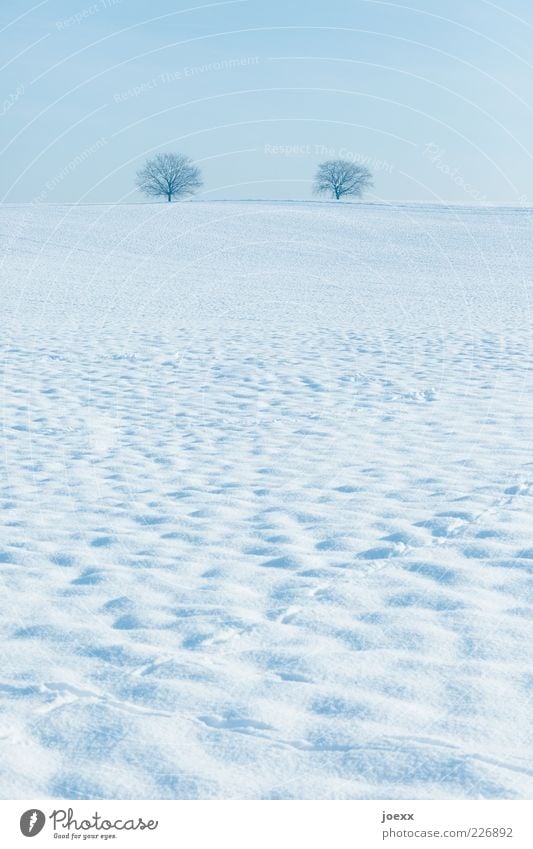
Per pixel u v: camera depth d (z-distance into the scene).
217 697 3.19
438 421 8.64
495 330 17.84
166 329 18.03
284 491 6.18
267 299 26.66
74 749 2.87
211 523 5.44
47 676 3.36
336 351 14.55
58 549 4.93
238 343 15.73
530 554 4.71
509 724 2.99
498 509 5.56
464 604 4.04
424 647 3.60
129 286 29.02
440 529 5.19
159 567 4.64
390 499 5.90
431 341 15.84
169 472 6.80
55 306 22.31
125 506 5.85
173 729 2.98
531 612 3.95
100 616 3.98
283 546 4.95
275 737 2.93
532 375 11.44
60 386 10.91
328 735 2.94
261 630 3.79
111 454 7.42
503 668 3.40
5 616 3.97
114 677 3.36
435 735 2.93
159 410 9.48
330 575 4.47
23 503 5.91
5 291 25.33
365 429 8.35
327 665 3.43
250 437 8.10
